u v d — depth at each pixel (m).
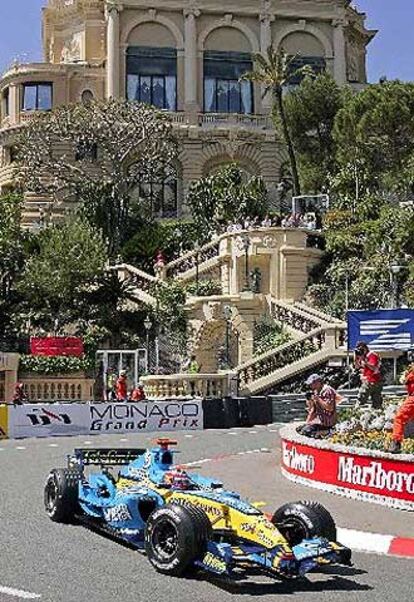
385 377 35.75
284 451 17.61
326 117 69.50
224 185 64.44
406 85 63.78
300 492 15.60
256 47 79.69
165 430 31.39
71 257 47.09
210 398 33.28
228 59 79.19
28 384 40.69
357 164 62.47
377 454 14.48
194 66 77.81
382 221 50.72
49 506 13.29
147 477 11.45
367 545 11.99
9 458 22.09
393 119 61.97
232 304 46.28
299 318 44.81
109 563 10.52
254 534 9.67
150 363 47.19
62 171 65.81
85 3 82.06
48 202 68.00
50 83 77.56
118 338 47.47
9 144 75.25
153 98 77.56
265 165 76.06
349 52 84.94
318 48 80.88
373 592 9.52
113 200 62.62
